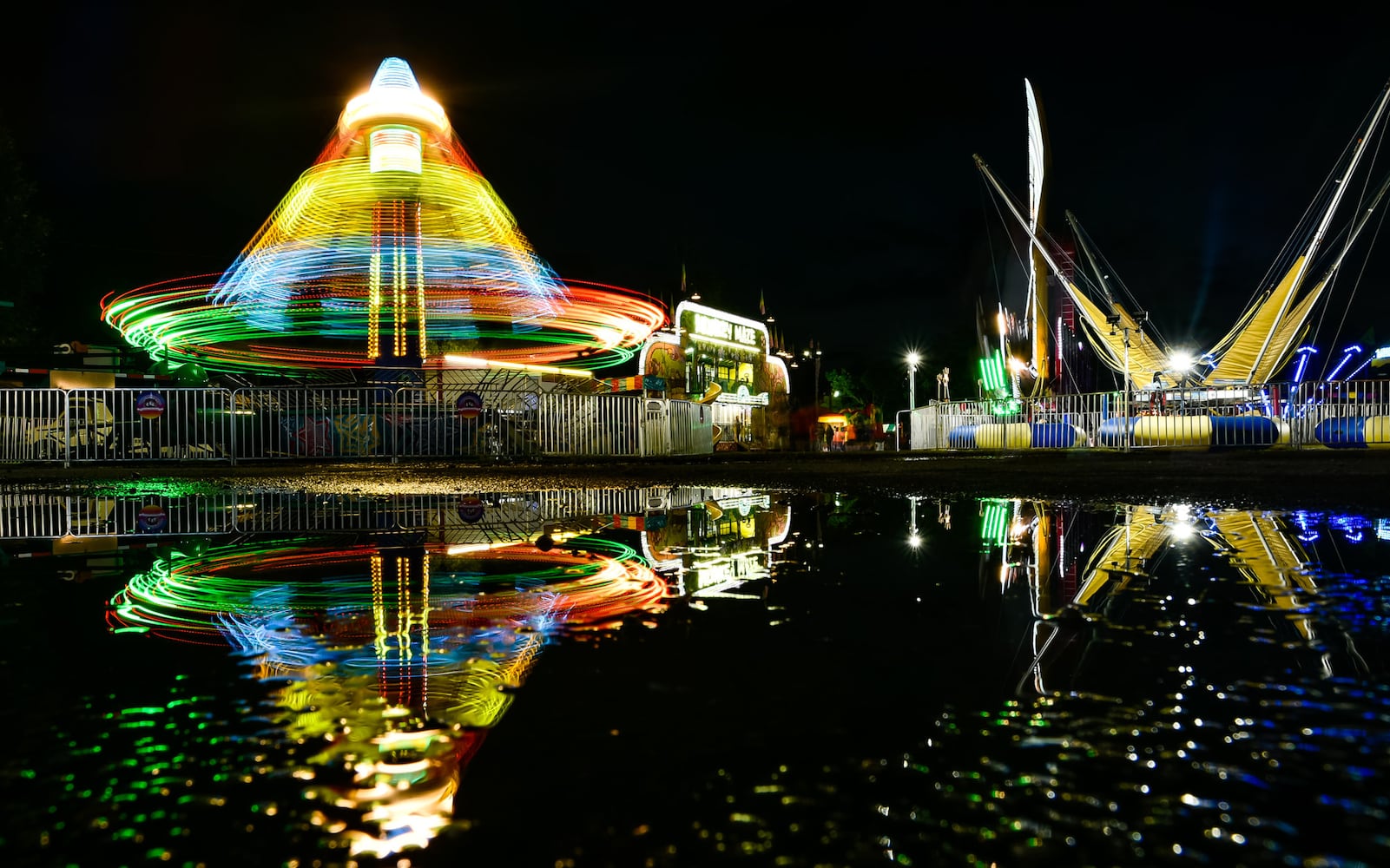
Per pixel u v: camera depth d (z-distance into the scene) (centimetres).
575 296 2391
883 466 1509
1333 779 118
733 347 4759
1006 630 216
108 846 104
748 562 352
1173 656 188
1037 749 131
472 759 129
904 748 132
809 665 182
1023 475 1109
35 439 1917
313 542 458
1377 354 3127
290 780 123
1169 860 95
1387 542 394
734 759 128
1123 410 2392
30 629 233
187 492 956
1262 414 2225
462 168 2361
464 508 694
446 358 2669
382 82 2228
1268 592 268
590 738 138
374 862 97
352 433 2058
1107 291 3428
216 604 271
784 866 95
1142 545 392
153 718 152
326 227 2250
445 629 225
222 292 2122
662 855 98
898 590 279
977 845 99
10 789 121
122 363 3062
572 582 305
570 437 2294
